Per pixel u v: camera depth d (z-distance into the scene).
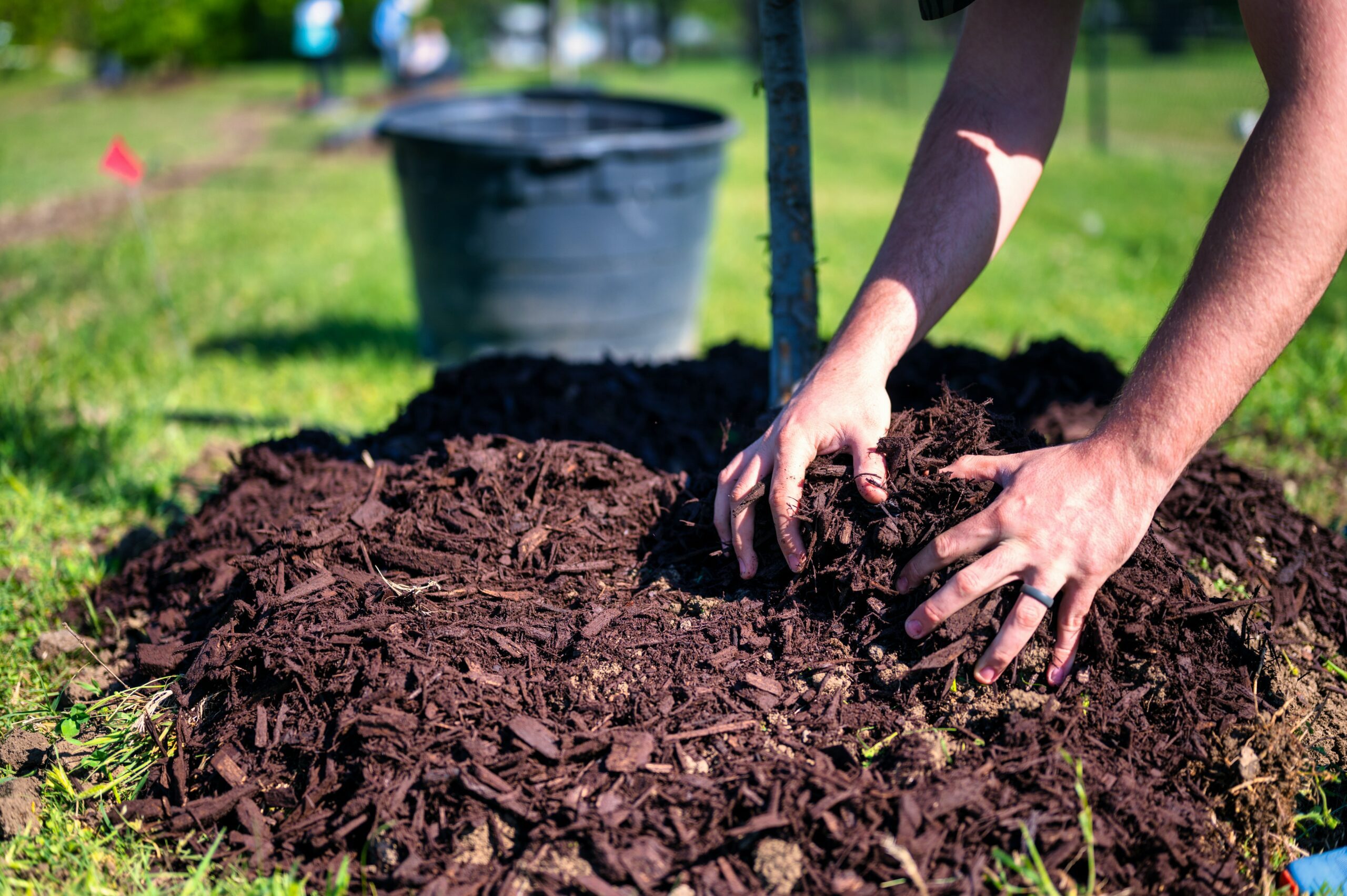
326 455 2.75
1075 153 10.29
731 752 1.66
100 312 5.38
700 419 2.95
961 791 1.55
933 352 3.02
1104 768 1.63
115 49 23.59
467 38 29.92
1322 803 1.76
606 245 4.27
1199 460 2.53
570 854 1.52
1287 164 1.40
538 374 3.09
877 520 1.81
